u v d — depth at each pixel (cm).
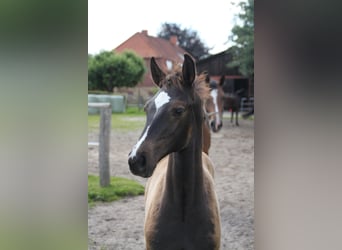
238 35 1173
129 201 473
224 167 621
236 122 1056
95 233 384
